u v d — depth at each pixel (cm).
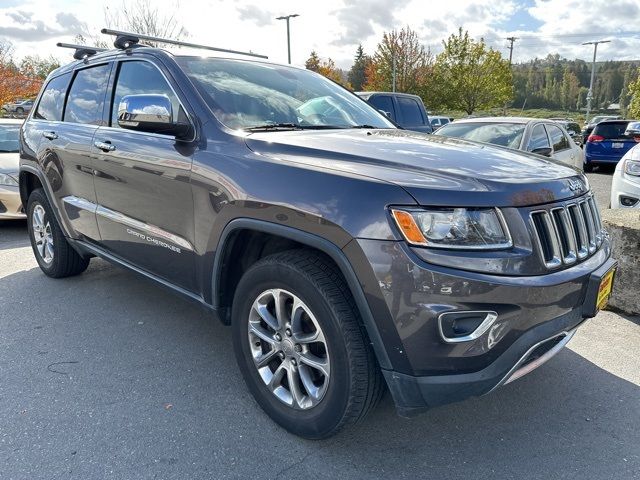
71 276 468
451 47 3656
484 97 3700
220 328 365
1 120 782
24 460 228
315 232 212
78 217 387
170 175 281
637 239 379
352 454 235
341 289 215
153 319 378
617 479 221
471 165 226
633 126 1454
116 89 351
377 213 198
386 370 205
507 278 196
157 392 283
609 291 248
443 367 197
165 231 297
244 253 268
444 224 194
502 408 272
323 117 326
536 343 205
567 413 268
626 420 262
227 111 283
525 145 729
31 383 291
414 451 238
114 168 329
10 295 425
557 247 215
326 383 224
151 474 221
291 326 235
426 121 1179
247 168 243
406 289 192
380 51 3672
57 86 438
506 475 223
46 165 416
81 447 237
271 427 253
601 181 1331
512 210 202
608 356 329
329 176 216
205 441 242
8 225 725
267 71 346
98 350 331
